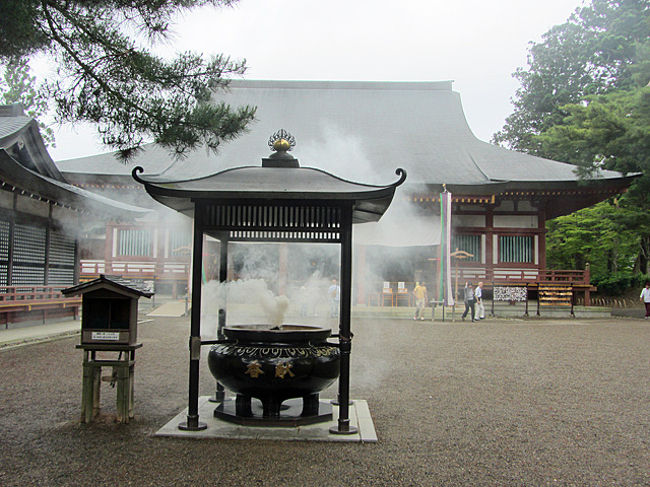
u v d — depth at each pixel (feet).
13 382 26.11
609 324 69.05
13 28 17.79
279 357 17.43
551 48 140.15
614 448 17.67
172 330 52.19
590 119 77.30
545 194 90.12
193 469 14.69
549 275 88.94
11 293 46.14
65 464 14.93
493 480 14.62
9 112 53.11
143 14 19.52
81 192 54.65
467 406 23.20
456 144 112.68
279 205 18.02
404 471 15.06
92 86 20.11
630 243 107.65
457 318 73.67
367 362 34.83
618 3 128.98
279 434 17.70
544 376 30.81
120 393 18.99
